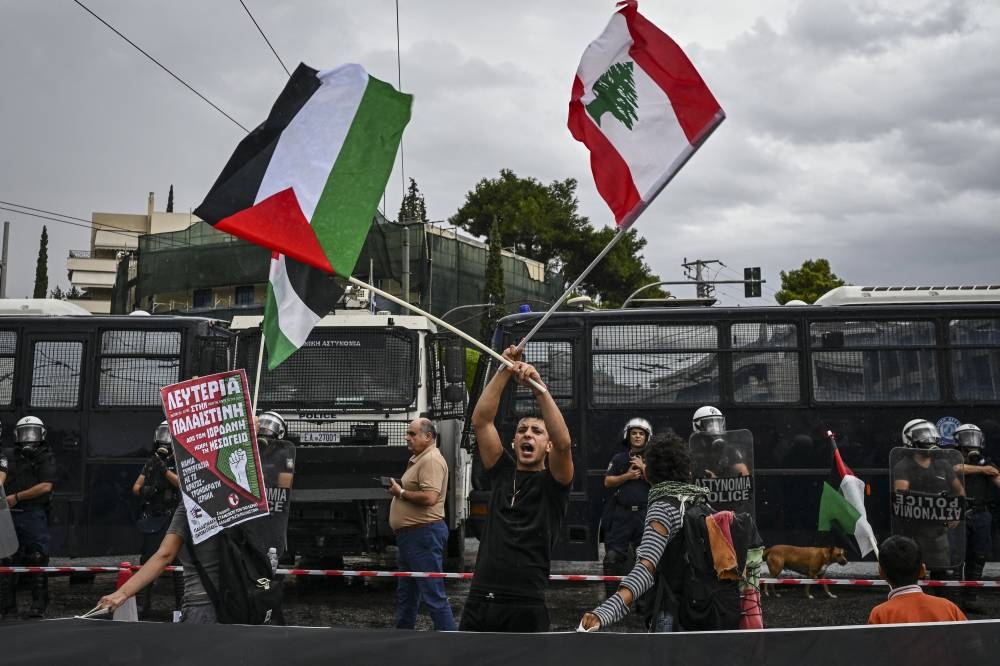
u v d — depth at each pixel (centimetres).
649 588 466
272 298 589
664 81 527
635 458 927
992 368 1262
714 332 1282
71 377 1309
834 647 363
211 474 546
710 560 468
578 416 1277
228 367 1339
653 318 1289
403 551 830
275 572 651
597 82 536
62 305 1411
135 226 8825
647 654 367
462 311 5484
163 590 1202
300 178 529
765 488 1252
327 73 536
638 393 1276
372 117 537
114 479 1291
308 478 1121
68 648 384
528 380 479
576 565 1398
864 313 1273
